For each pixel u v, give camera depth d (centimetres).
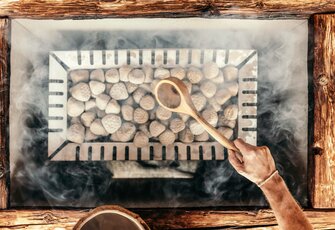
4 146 139
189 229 140
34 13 137
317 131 139
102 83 148
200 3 134
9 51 139
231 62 150
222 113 150
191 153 150
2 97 138
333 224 139
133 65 150
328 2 133
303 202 147
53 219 140
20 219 140
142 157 150
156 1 135
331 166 138
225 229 139
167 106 121
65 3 136
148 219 139
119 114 150
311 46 140
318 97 139
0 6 135
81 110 149
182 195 153
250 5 135
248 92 150
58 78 151
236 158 114
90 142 151
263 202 152
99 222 131
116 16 137
